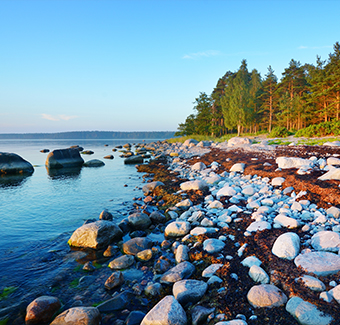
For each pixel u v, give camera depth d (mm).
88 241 6156
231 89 47438
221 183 10773
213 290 3953
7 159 18234
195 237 5938
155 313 3424
